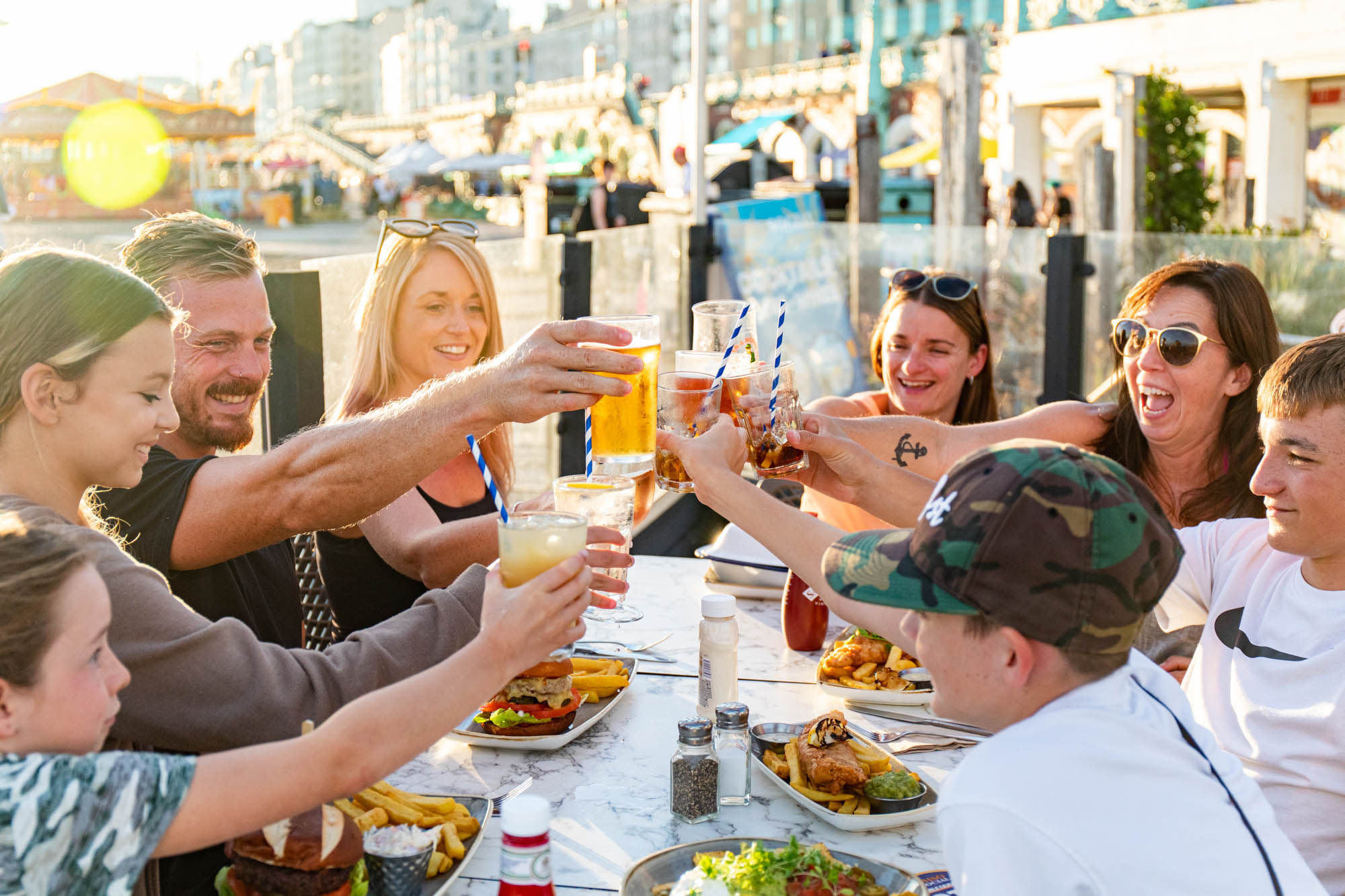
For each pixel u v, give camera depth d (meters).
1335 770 1.68
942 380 3.15
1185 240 6.08
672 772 1.67
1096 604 1.11
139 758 1.11
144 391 1.43
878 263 6.23
